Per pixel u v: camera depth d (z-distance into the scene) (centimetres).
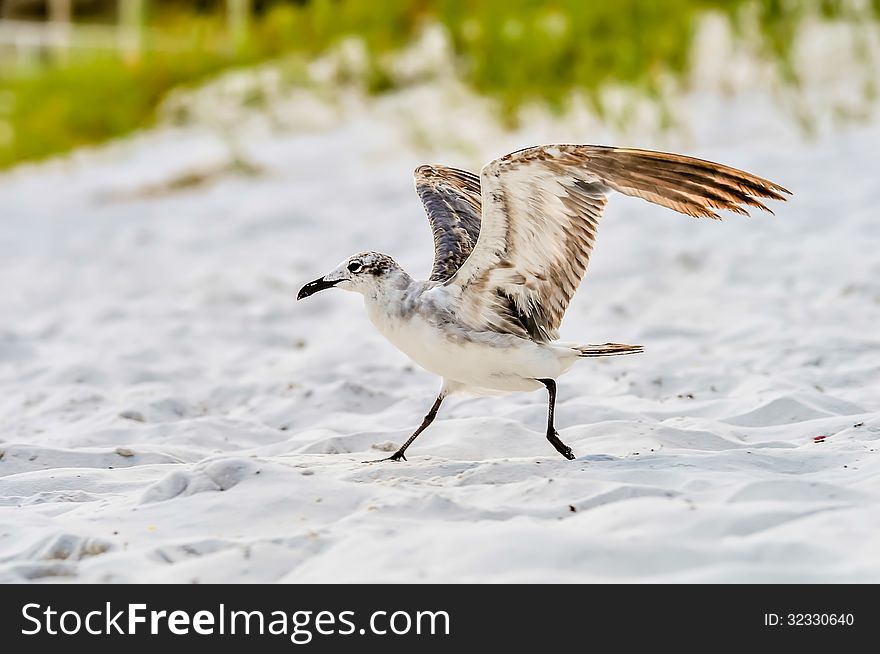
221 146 2903
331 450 943
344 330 1488
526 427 949
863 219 1684
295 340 1470
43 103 3553
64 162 3194
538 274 811
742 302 1426
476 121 2661
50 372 1350
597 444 889
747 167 1983
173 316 1623
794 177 1916
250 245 2031
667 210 1898
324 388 1165
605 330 1351
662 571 579
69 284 1895
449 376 830
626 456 823
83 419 1142
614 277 1591
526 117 2548
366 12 3284
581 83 2417
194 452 970
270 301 1662
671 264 1622
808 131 2111
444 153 2509
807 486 688
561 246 804
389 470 811
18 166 3319
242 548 636
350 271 821
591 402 1046
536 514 675
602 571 581
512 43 2589
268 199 2352
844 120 2167
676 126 2241
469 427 946
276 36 3522
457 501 694
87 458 936
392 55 3138
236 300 1684
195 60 3512
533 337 827
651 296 1488
